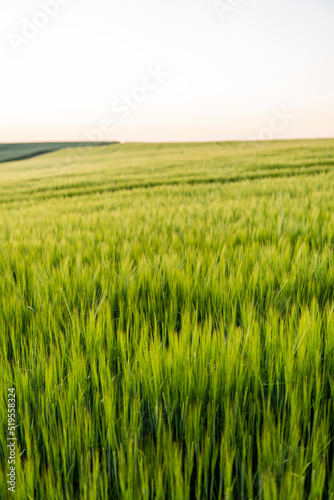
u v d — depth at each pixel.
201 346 2.01
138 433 1.67
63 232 5.56
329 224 4.69
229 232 4.82
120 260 4.02
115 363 2.25
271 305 2.59
